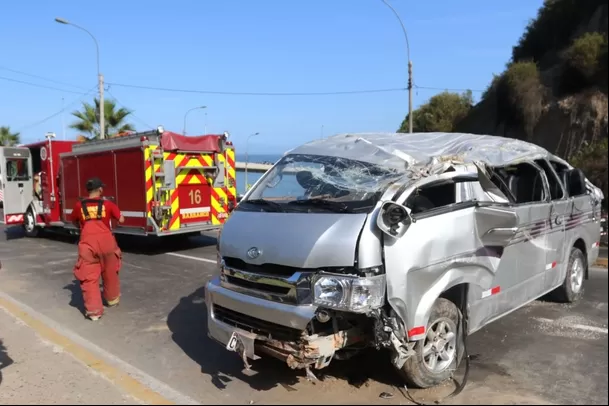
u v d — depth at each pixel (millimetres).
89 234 6453
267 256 4039
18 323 5949
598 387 4094
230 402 4066
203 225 11820
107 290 6934
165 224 11039
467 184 4609
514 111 19672
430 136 5535
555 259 5742
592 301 6383
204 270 9398
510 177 5574
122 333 5879
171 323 6246
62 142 13805
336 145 5230
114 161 11555
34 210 14289
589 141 13773
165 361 4996
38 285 8359
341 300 3643
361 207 4023
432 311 4074
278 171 5121
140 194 11023
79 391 4160
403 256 3799
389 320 3729
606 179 7480
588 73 14812
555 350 4887
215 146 11992
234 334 4152
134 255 11156
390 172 4406
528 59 20906
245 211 4715
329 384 4324
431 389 4176
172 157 11148
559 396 3975
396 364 3857
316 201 4336
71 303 7219
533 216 5199
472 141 5348
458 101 34938
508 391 4086
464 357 4754
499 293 4723
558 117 16672
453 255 4156
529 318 5840
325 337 3762
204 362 4961
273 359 4934
